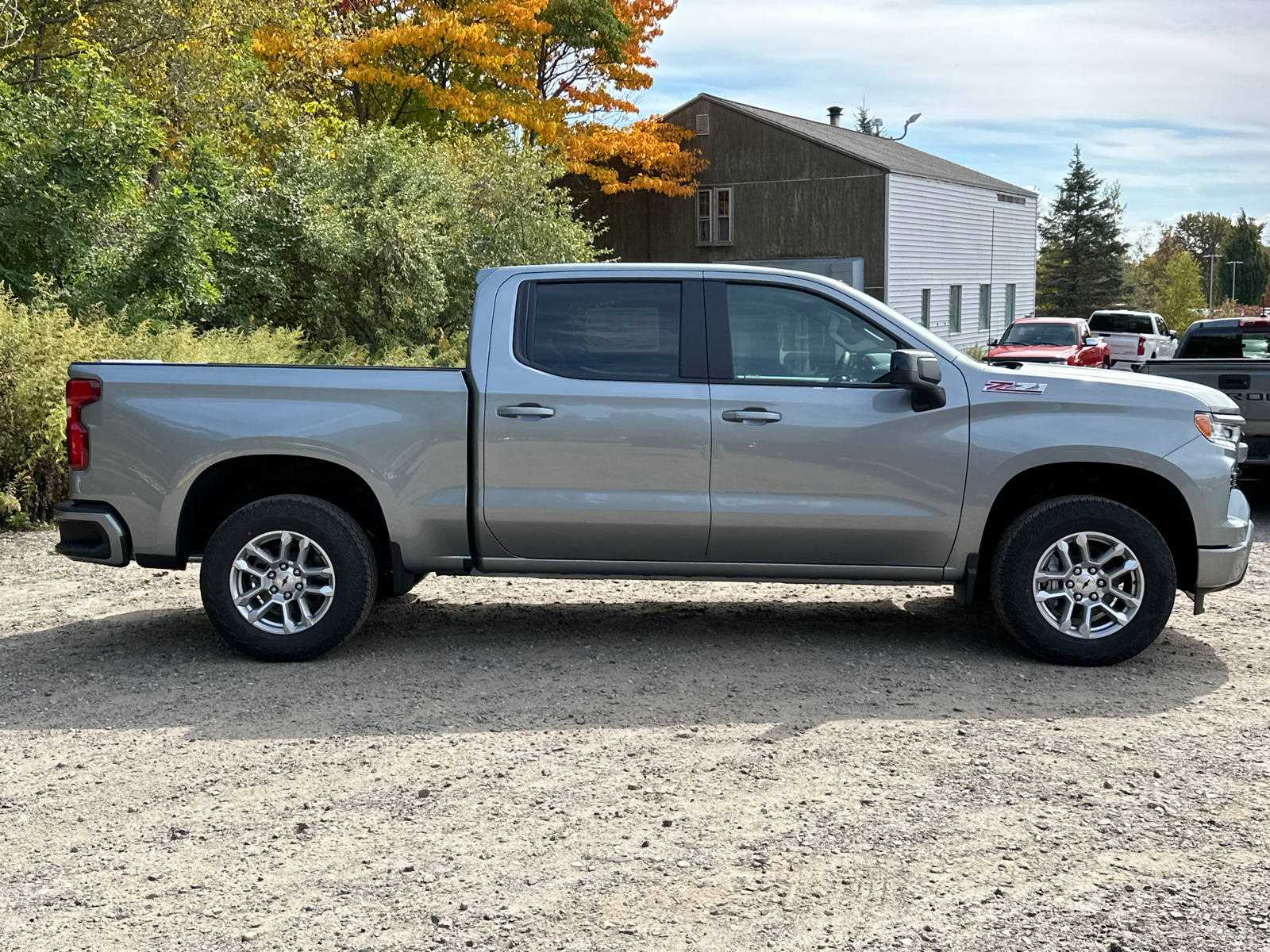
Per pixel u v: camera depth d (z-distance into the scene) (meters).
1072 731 4.72
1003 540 5.65
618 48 33.25
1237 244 118.25
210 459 5.69
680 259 36.47
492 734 4.73
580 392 5.66
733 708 5.04
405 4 30.20
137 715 5.00
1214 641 6.17
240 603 5.75
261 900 3.33
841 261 33.62
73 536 5.82
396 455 5.71
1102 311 30.77
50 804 4.04
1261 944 3.05
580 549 5.79
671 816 3.90
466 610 6.95
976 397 5.61
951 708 5.04
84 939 3.11
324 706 5.11
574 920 3.19
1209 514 5.55
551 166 23.83
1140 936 3.09
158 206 14.73
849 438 5.62
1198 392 5.76
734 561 5.79
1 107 14.16
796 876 3.45
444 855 3.61
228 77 23.36
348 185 19.05
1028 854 3.59
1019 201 43.25
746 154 34.94
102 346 11.09
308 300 18.45
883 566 5.76
